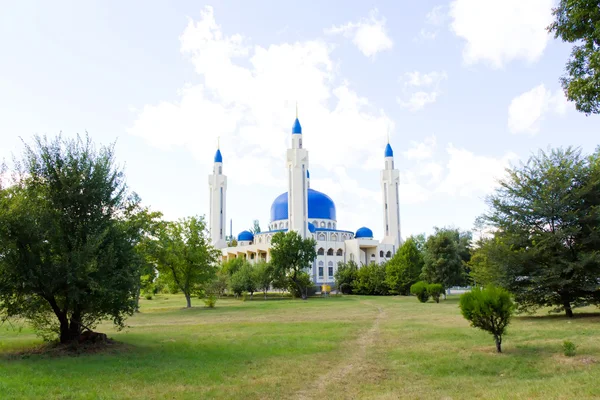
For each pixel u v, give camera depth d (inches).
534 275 1206.9
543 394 466.3
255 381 564.1
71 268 747.4
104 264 783.1
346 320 1348.4
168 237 2126.0
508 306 729.0
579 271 1155.3
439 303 2149.4
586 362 621.9
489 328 743.1
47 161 823.1
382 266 3257.9
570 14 580.7
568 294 1205.7
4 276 735.1
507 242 1270.9
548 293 1205.1
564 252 1186.0
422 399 479.8
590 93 573.3
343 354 760.3
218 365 661.3
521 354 703.7
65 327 819.4
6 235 733.3
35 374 581.3
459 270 2497.5
